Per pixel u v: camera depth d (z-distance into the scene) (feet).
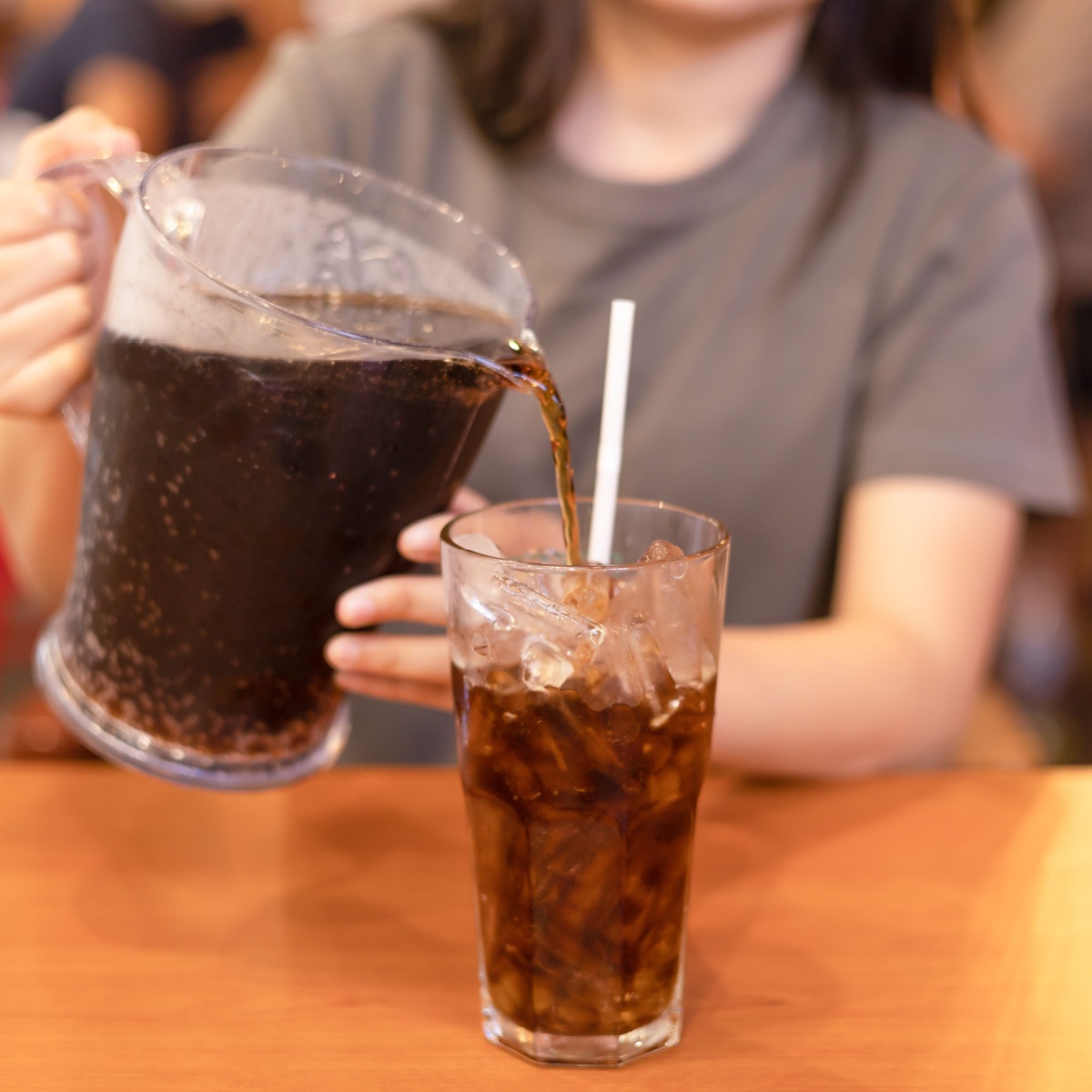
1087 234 6.87
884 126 3.76
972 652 3.35
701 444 3.64
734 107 3.71
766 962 2.32
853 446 3.68
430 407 2.21
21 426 3.19
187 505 2.21
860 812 2.71
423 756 3.77
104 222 2.60
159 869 2.53
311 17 8.66
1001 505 3.51
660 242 3.70
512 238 3.74
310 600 2.30
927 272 3.65
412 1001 2.25
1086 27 6.43
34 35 9.63
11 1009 2.23
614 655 2.04
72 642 2.47
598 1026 2.13
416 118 3.82
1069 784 2.80
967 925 2.40
